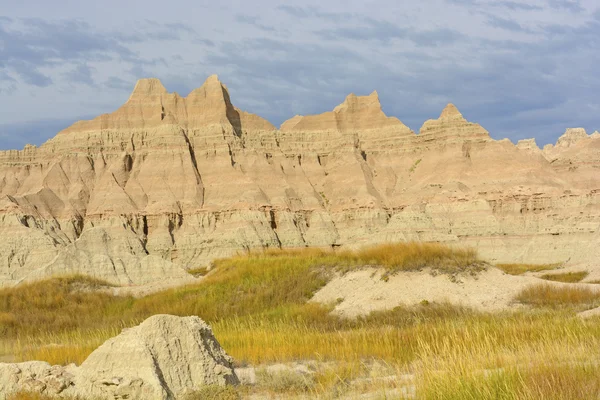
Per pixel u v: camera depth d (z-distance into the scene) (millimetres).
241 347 22250
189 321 17594
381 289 33469
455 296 32094
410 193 124250
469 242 106312
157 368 16109
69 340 28188
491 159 125125
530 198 112375
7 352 25453
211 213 115375
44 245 97125
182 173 122562
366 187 125938
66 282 42438
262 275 38250
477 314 28891
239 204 114938
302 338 23516
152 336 16688
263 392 16484
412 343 21516
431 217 111250
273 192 122312
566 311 27891
